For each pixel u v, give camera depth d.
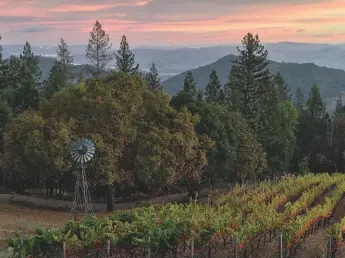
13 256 18.39
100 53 68.56
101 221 21.70
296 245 22.23
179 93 41.56
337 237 21.88
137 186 47.31
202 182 49.03
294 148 63.69
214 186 49.38
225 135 39.28
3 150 42.41
